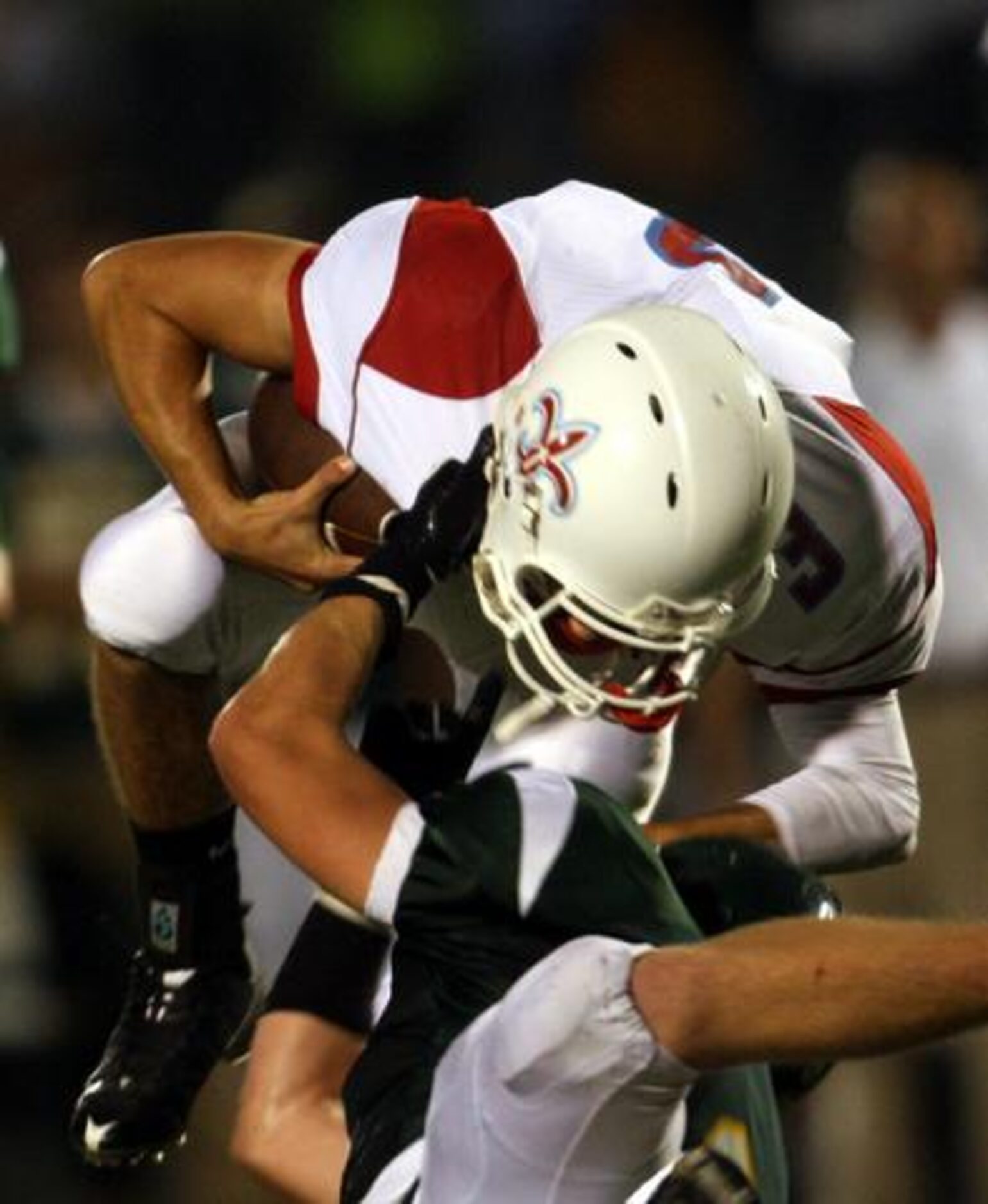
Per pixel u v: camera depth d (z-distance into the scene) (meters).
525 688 18.22
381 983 18.98
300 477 18.70
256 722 16.23
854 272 31.02
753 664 18.78
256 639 19.42
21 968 29.83
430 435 17.84
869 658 18.55
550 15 38.25
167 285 18.47
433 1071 16.30
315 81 38.94
